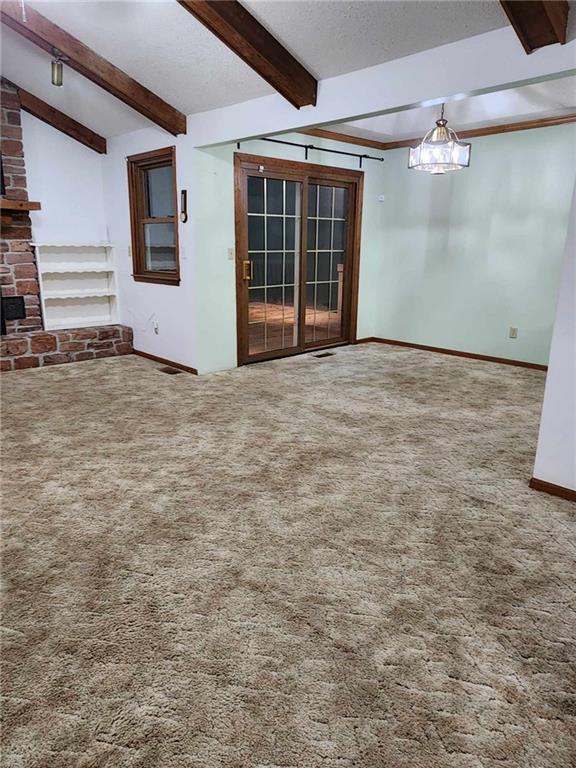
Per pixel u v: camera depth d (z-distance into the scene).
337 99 3.44
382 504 2.70
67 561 2.18
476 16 2.63
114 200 5.83
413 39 2.92
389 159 6.50
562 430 2.74
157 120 4.52
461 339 6.17
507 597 2.01
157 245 5.54
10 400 4.30
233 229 5.18
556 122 5.06
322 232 6.18
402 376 5.26
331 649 1.74
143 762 1.36
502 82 2.69
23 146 5.30
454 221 6.00
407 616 1.90
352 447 3.44
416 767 1.35
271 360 5.87
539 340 5.53
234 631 1.81
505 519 2.58
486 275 5.83
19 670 1.63
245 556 2.24
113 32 3.61
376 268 6.89
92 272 6.09
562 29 2.41
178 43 3.55
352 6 2.82
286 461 3.20
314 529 2.46
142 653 1.71
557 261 5.28
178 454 3.28
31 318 5.50
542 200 5.29
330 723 1.47
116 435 3.58
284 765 1.35
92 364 5.56
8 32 3.95
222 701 1.54
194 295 5.00
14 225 5.22
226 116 4.23
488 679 1.63
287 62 3.34
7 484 2.85
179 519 2.52
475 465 3.20
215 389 4.70
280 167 5.42
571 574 2.15
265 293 5.68
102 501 2.68
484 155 5.62
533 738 1.44
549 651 1.75
